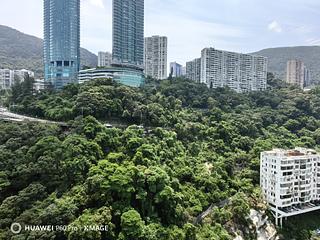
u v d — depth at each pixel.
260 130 170.88
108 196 75.38
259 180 119.25
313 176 115.56
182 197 89.19
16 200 72.44
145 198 80.38
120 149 100.44
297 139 161.62
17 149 89.88
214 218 94.25
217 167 114.81
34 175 82.06
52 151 86.44
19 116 134.25
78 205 74.00
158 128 123.81
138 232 69.50
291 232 104.75
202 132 143.88
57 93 154.88
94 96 127.38
